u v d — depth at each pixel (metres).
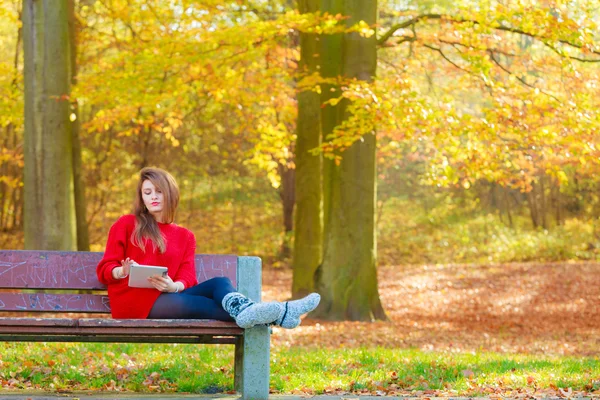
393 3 20.19
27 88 12.71
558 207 30.00
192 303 4.66
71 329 4.25
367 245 14.04
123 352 7.62
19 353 7.09
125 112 14.37
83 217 15.20
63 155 12.77
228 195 30.56
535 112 13.02
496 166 13.30
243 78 15.79
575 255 27.12
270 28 12.98
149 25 16.70
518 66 15.34
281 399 4.73
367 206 14.00
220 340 5.27
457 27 13.07
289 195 27.84
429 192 31.94
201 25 16.03
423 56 16.59
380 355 8.05
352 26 13.23
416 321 15.61
